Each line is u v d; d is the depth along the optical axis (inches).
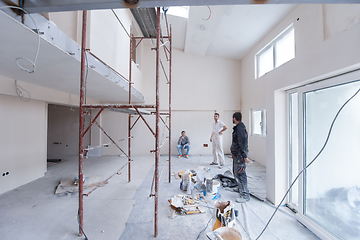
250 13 128.7
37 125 129.9
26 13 39.2
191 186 105.3
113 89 124.2
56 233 66.6
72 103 153.4
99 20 95.7
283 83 77.7
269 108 89.3
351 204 55.8
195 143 224.5
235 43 181.0
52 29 48.9
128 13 150.2
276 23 135.7
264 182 120.8
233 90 224.2
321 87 62.6
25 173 119.2
